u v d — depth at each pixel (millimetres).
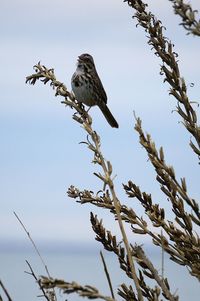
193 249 8727
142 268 8438
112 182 8156
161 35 9492
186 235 8812
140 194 9219
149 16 9625
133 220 9078
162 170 8938
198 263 8711
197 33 7445
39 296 7539
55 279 6438
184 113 9086
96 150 8438
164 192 8891
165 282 8492
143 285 8633
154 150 8984
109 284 7727
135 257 8516
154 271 8164
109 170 8234
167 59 9344
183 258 8758
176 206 8844
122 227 7895
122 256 8891
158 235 8914
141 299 7582
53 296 7488
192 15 7469
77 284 6434
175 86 9203
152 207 9125
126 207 9164
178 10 7496
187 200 8789
